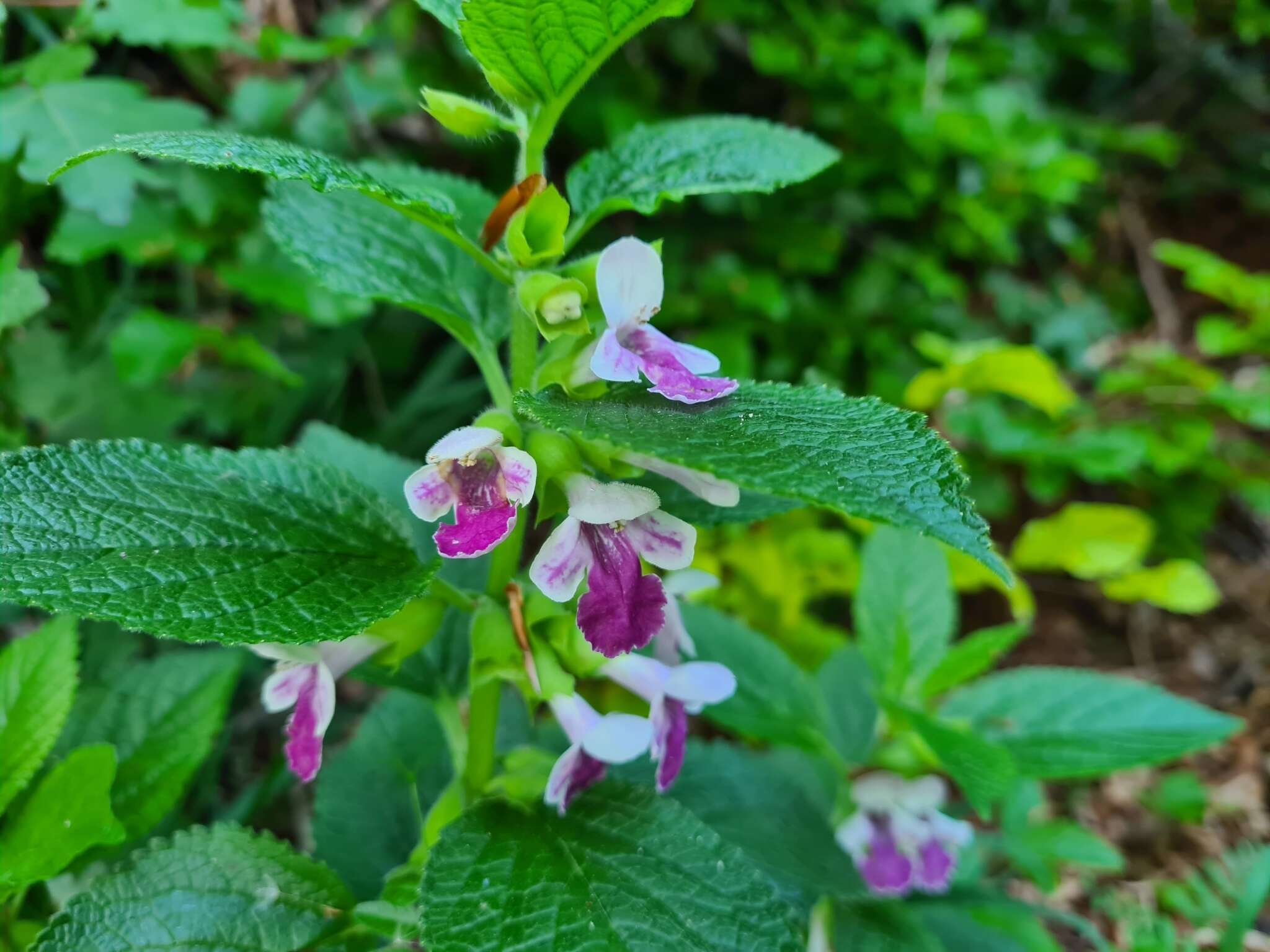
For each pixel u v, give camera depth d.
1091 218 0.57
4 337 0.24
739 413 0.11
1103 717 0.20
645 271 0.12
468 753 0.15
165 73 0.32
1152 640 0.40
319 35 0.34
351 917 0.14
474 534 0.11
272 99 0.29
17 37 0.26
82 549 0.10
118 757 0.16
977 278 0.51
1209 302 0.55
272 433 0.29
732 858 0.12
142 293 0.28
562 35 0.11
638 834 0.13
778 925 0.12
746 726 0.20
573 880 0.12
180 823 0.21
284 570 0.11
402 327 0.34
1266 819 0.30
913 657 0.20
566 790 0.13
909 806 0.20
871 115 0.43
